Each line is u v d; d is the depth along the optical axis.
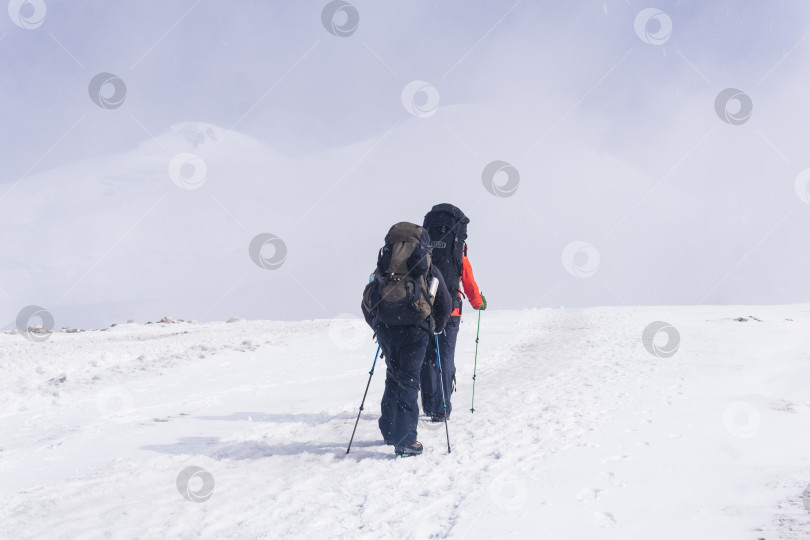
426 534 3.30
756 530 3.04
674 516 3.31
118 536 3.36
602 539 3.09
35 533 3.40
